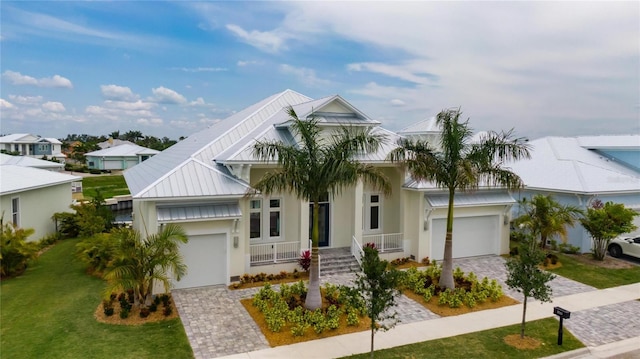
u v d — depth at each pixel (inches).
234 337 558.6
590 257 989.2
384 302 471.8
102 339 538.3
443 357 512.1
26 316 606.5
